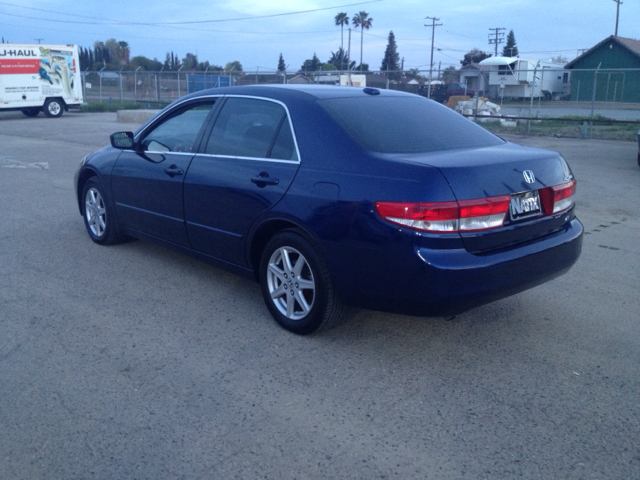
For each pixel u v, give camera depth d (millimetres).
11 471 2760
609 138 18750
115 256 5984
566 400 3414
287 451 2926
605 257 6141
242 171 4359
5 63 25578
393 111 4359
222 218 4531
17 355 3883
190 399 3381
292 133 4145
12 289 5059
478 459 2879
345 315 4105
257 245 4391
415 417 3227
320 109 4105
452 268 3391
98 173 5984
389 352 3984
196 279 5352
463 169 3494
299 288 4090
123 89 39062
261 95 4516
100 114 30469
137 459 2852
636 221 7738
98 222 6293
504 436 3066
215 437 3031
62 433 3049
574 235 4129
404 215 3416
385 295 3582
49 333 4219
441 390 3510
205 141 4812
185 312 4617
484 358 3916
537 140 18422
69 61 27688
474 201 3459
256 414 3240
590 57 35906
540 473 2781
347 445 2977
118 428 3096
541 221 3873
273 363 3812
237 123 4617
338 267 3736
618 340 4199
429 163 3520
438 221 3385
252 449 2939
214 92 4941
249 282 5301
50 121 25031
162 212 5184
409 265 3420
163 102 34469
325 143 3934
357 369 3750
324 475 2754
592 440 3039
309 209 3834
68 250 6180
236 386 3525
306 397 3416
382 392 3479
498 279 3566
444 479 2736
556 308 4773
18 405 3299
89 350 3967
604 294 5082
